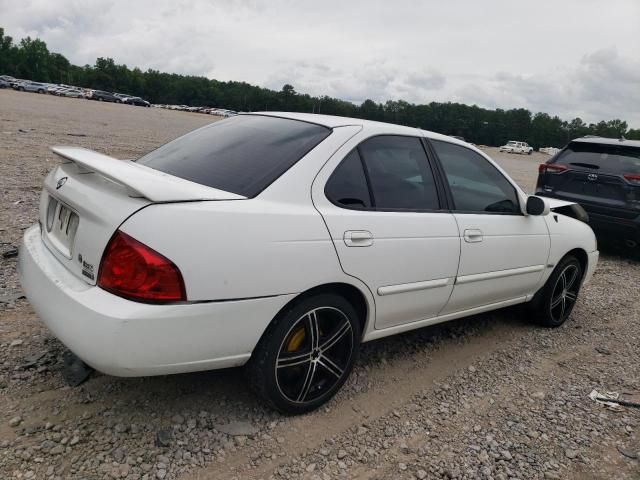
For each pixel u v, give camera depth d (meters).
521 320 4.92
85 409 2.77
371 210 3.08
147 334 2.27
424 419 3.10
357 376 3.48
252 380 2.77
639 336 4.84
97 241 2.37
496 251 3.85
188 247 2.32
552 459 2.87
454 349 4.11
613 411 3.43
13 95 42.69
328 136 3.05
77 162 2.61
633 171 7.57
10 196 7.00
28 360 3.13
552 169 8.37
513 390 3.57
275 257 2.56
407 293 3.27
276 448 2.68
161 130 24.59
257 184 2.73
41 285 2.60
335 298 2.90
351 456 2.70
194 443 2.62
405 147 3.46
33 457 2.40
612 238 7.88
